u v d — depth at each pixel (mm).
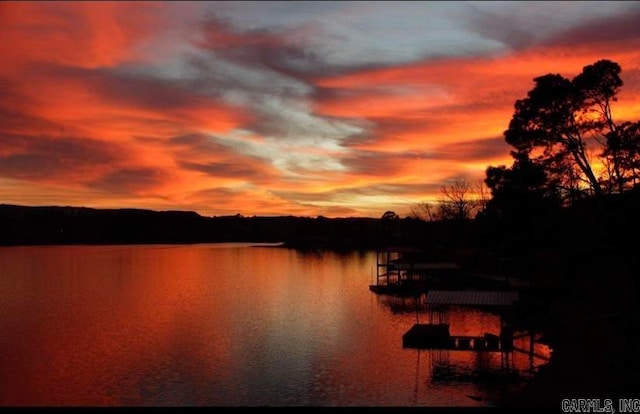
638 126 35750
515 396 30391
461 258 99438
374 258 166250
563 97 38062
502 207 43531
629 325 32094
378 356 41781
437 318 58094
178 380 36375
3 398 32938
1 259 151625
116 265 136375
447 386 34000
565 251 38750
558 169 38750
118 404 31797
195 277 107625
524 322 48000
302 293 81562
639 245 34125
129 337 49938
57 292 83312
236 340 48344
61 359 41938
